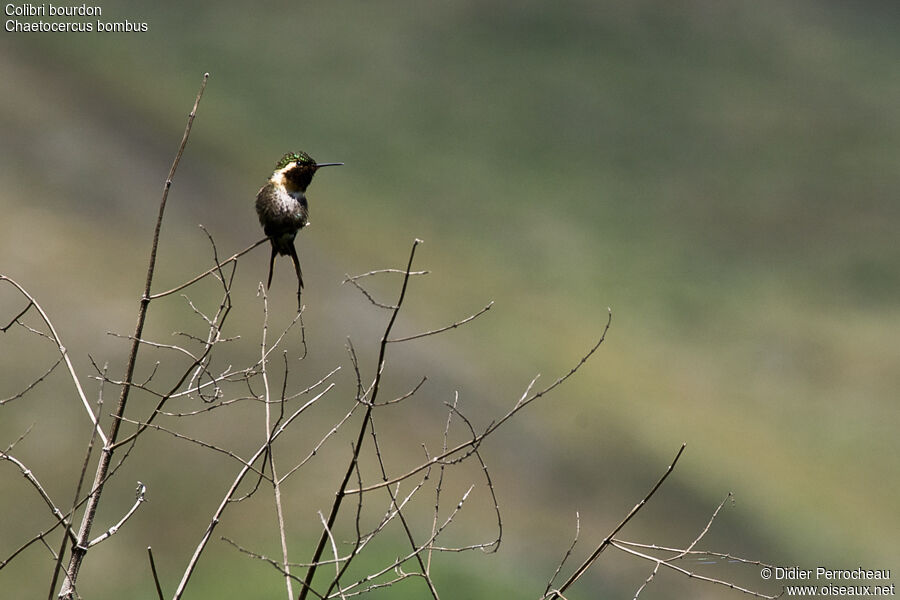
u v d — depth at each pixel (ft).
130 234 102.37
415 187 154.92
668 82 196.54
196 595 59.72
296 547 63.57
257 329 89.56
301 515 67.21
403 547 63.98
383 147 163.73
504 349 109.40
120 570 61.16
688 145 181.27
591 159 174.09
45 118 118.21
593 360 117.08
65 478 66.59
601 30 206.90
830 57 214.48
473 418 89.45
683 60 203.51
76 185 107.55
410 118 173.68
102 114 127.13
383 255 125.90
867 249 161.58
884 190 177.78
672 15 215.10
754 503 92.48
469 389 94.94
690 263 151.53
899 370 135.13
